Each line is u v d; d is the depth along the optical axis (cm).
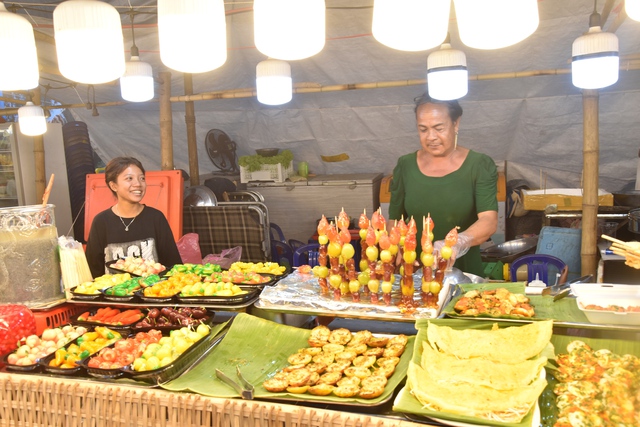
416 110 366
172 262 421
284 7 172
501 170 739
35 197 764
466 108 682
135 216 407
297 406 205
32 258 306
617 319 240
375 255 269
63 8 225
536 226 696
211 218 616
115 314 302
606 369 213
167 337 263
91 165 810
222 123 787
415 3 150
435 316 258
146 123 812
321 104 731
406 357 239
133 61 417
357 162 801
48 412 234
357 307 267
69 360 249
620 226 564
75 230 798
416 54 611
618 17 416
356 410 205
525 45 577
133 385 229
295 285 305
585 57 322
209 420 213
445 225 376
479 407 189
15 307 283
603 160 693
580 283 288
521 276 475
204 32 200
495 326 244
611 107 638
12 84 249
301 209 774
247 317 277
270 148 802
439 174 372
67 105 708
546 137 689
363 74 658
